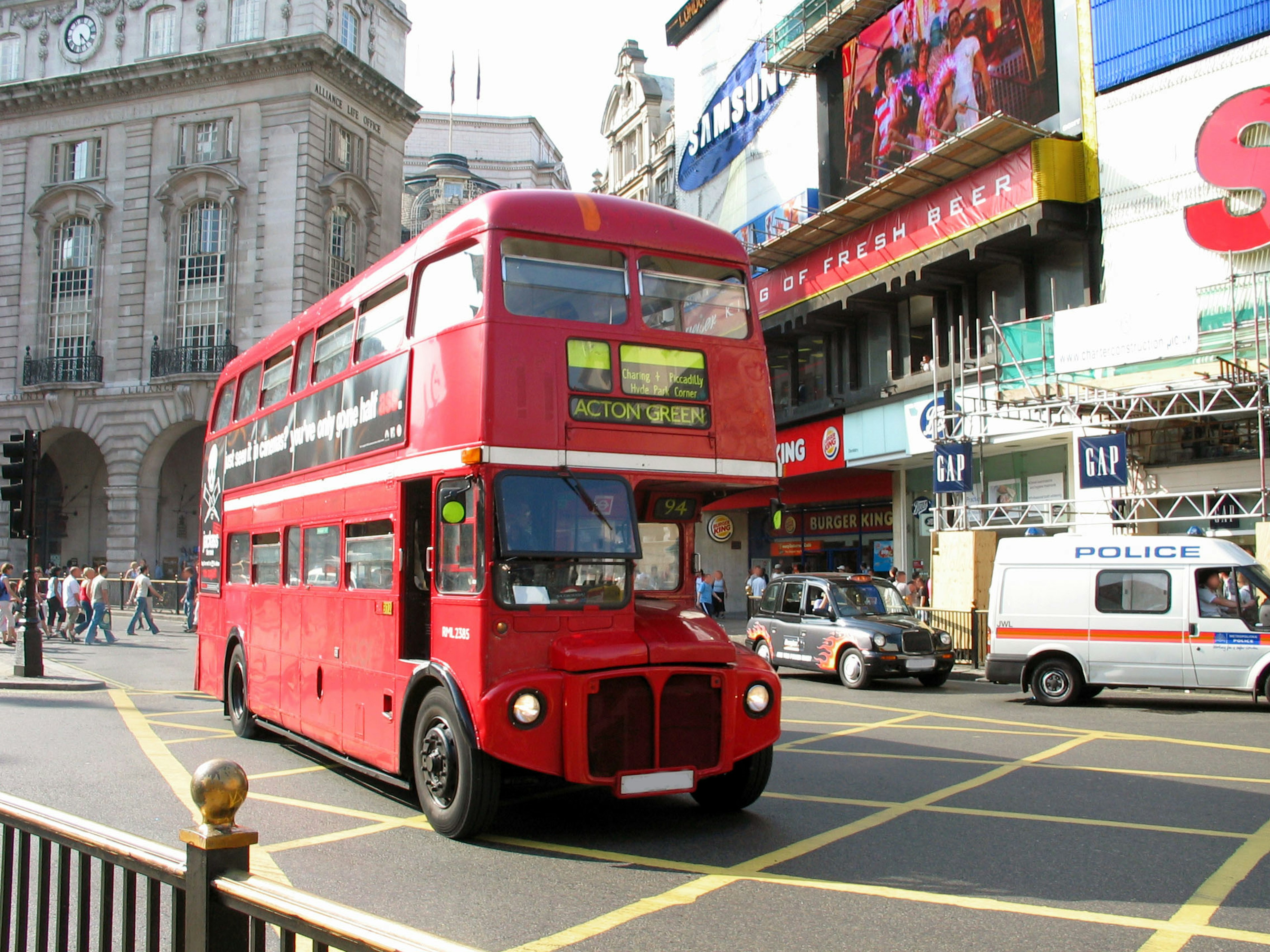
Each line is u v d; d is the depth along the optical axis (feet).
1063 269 66.08
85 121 144.15
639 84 128.88
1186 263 58.08
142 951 16.43
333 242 139.64
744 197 98.32
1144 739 35.86
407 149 260.01
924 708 45.75
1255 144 55.36
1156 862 20.36
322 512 30.68
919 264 72.69
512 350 22.53
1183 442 60.34
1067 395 58.65
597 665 21.59
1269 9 55.21
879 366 82.84
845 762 32.04
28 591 54.39
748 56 98.68
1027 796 26.61
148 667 63.67
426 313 25.09
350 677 27.96
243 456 39.45
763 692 23.70
